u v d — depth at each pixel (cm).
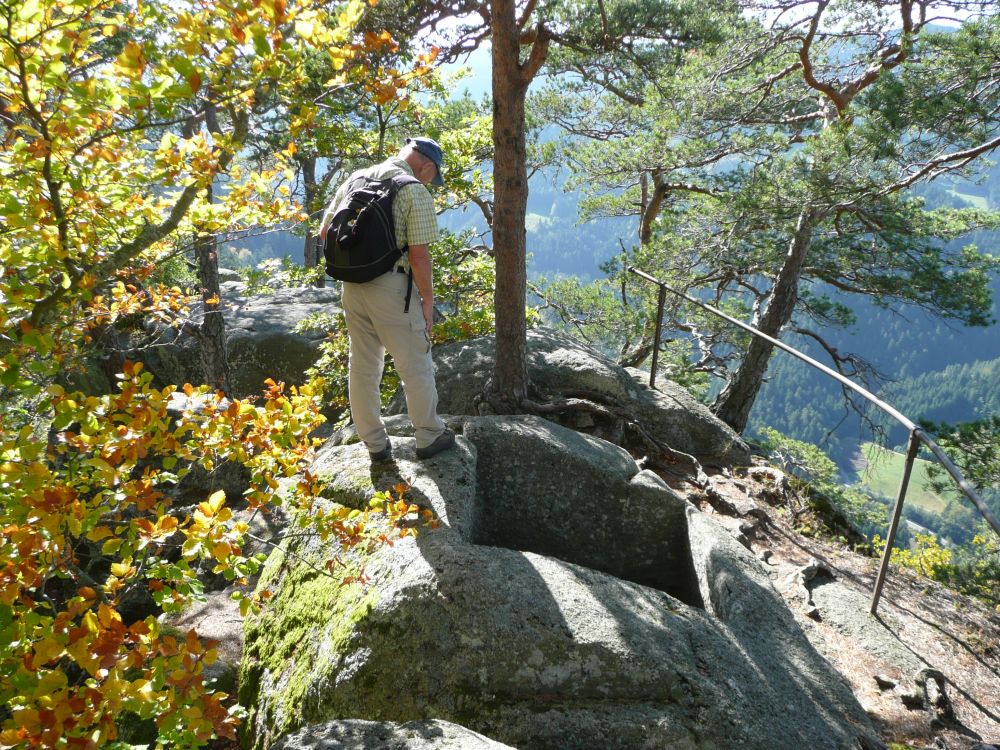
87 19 208
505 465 397
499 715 231
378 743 212
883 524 1808
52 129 206
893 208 982
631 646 249
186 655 193
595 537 397
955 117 755
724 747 230
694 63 1136
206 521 224
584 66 1294
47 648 180
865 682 324
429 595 255
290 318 1134
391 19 695
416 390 336
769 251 1180
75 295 245
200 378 1009
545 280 1777
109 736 182
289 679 268
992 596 688
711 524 381
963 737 298
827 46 1198
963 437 1011
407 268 312
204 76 206
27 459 205
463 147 932
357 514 276
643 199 1605
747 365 1164
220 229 307
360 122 986
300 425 268
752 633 295
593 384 577
